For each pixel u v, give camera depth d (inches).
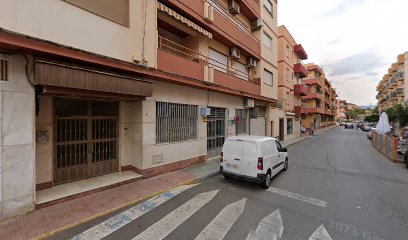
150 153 284.5
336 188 265.4
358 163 423.5
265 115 669.9
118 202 204.7
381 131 616.7
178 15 307.9
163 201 213.9
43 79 169.0
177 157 327.9
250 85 522.3
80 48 199.6
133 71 245.9
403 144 555.2
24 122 173.2
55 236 149.5
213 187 261.9
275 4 703.1
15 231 151.3
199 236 151.9
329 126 2311.8
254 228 164.6
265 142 277.6
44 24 175.6
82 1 202.4
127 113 295.3
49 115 221.6
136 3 250.8
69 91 194.5
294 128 987.9
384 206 212.1
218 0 443.8
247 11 531.8
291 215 188.9
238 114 517.3
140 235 152.1
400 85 1758.1
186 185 267.1
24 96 172.9
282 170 347.9
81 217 173.3
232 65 493.4
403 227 170.9
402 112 938.1
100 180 250.5
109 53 223.6
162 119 309.9
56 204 195.5
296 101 1050.7
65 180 237.9
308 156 498.3
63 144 236.2
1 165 162.2
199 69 352.5
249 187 264.5
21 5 162.7
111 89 217.3
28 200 176.6
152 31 269.4
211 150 419.8
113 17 229.8
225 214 187.8
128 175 272.1
